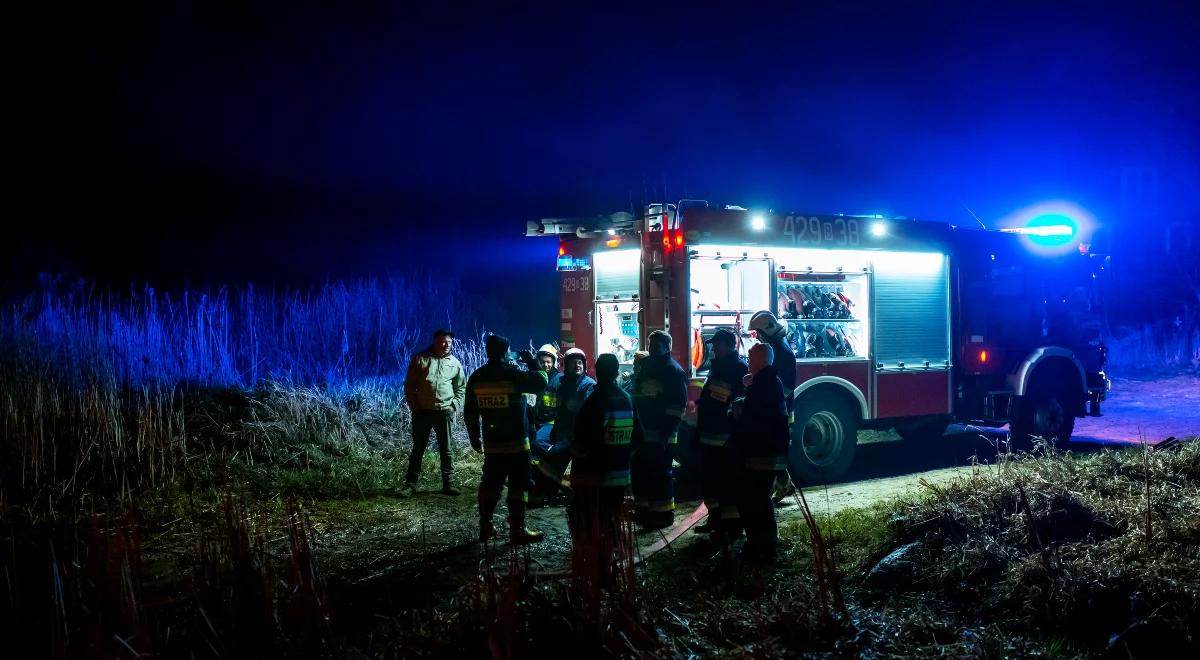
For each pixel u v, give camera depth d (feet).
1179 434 36.19
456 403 26.32
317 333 41.11
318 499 24.67
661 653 12.76
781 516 22.71
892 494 25.32
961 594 15.69
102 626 11.51
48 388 27.58
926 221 30.12
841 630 13.71
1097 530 17.43
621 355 28.86
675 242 25.94
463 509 23.95
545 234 29.91
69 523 16.24
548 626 13.34
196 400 31.35
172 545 20.27
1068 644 13.76
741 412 18.35
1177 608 13.67
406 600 16.52
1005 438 35.58
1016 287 32.17
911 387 29.55
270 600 12.86
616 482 16.99
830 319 28.27
